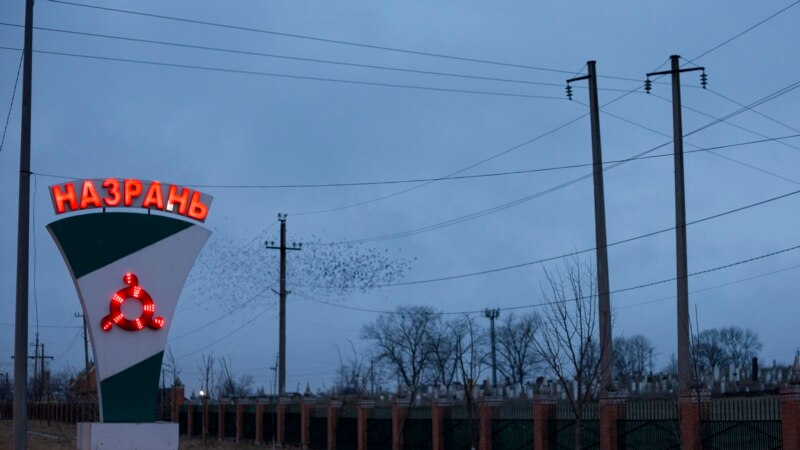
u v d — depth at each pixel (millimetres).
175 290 27125
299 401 50625
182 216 27531
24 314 19969
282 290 51188
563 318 41406
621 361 89688
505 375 84125
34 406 95625
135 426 26031
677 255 31766
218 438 59562
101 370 26188
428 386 71688
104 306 26344
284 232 51438
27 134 20375
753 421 25938
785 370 47094
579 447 26219
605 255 32531
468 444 37188
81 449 26719
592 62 34656
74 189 26312
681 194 32375
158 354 26812
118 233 26641
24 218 20172
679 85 33719
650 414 29781
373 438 43281
